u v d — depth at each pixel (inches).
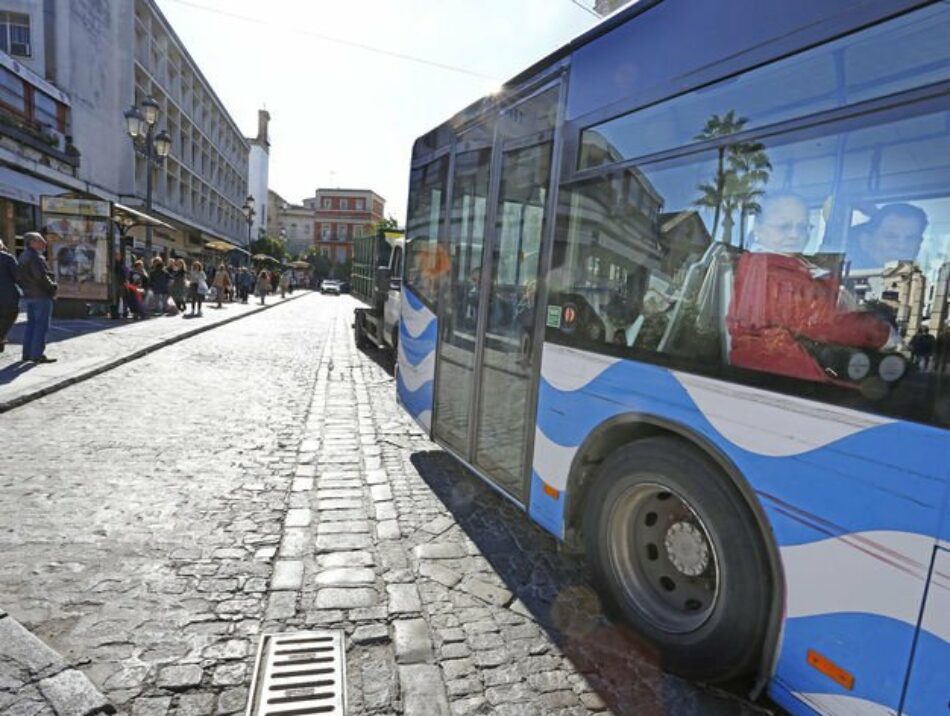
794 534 83.0
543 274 142.6
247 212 1325.0
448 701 94.3
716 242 97.7
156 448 213.8
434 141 219.6
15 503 158.6
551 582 134.6
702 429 97.8
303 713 89.7
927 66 70.9
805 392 82.0
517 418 154.7
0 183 828.0
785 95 87.7
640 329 112.3
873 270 75.7
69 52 1087.0
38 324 332.5
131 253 841.5
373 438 247.4
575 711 93.7
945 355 67.8
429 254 221.1
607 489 117.3
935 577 67.2
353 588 127.0
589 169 128.2
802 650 82.0
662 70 109.9
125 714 87.1
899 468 70.9
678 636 102.7
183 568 130.6
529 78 152.7
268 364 424.8
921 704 68.4
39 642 97.9
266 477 192.1
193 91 1870.1
